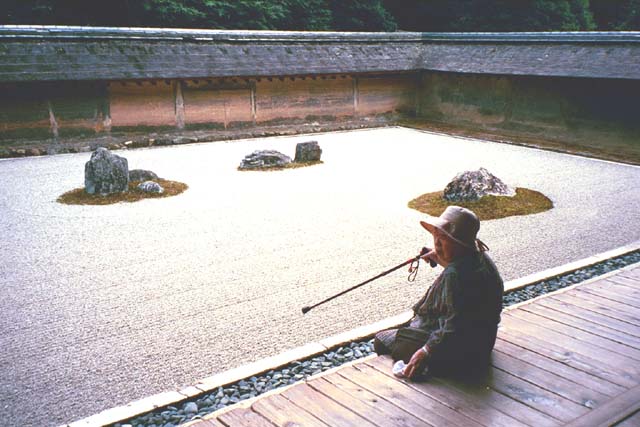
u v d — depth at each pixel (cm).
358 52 1975
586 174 1262
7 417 421
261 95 1814
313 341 531
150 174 1165
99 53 1570
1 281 681
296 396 389
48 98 1512
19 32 1488
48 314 593
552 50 1728
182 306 610
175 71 1631
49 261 746
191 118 1722
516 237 838
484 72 1827
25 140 1502
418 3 3362
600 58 1588
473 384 397
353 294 636
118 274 702
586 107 1614
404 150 1536
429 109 2097
